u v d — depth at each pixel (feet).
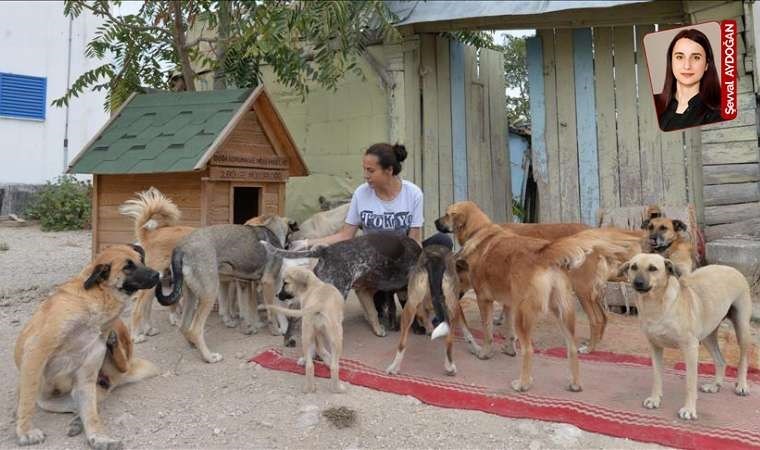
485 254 13.05
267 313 16.17
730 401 10.95
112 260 10.20
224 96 18.62
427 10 23.73
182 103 19.35
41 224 43.04
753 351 13.65
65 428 10.25
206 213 16.66
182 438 9.79
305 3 21.54
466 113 28.04
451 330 12.44
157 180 17.72
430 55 26.04
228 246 14.10
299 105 28.78
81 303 9.89
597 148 23.76
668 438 9.43
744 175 20.44
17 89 47.09
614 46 23.29
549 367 12.99
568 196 24.41
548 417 10.19
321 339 12.61
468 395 11.10
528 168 38.73
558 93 24.45
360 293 15.57
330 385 11.84
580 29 23.89
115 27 25.55
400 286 14.79
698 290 10.76
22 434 9.61
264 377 12.41
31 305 19.15
